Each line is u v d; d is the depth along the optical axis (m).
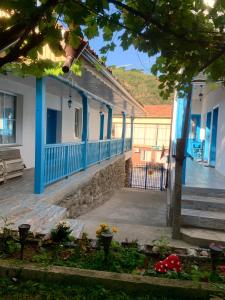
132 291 2.66
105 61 2.56
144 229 5.42
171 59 2.33
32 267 2.82
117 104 13.91
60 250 3.23
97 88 8.40
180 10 1.86
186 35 1.95
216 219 5.30
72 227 4.57
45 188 6.38
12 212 4.69
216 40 1.96
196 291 2.57
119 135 32.12
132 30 1.96
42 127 5.79
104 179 11.43
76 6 1.75
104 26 2.03
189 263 3.22
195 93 11.91
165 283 2.65
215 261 2.96
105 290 2.63
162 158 25.84
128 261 3.09
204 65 2.17
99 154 11.50
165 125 30.75
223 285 2.61
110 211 9.99
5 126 7.79
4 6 1.59
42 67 2.66
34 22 1.70
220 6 1.82
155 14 1.82
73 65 3.34
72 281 2.74
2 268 2.81
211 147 10.38
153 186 19.05
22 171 7.55
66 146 7.45
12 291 2.63
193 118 14.70
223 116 8.27
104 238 3.05
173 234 5.07
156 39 1.97
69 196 6.83
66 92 9.34
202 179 7.42
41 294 2.60
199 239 4.88
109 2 1.77
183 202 5.95
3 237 3.31
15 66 2.95
